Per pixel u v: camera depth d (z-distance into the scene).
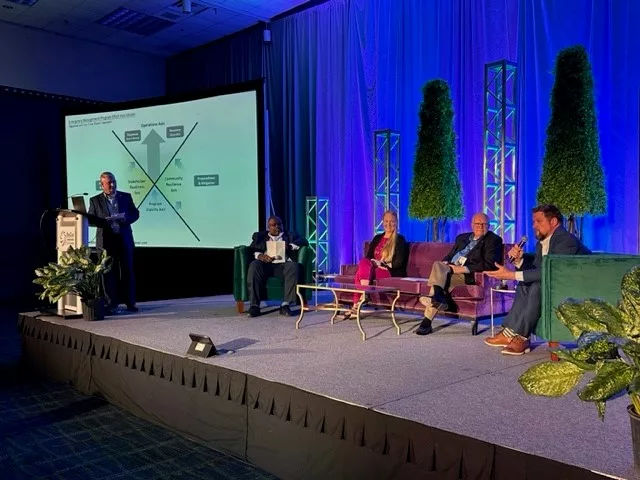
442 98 5.67
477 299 3.91
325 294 6.39
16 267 8.21
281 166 8.28
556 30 5.46
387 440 2.24
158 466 2.75
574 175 4.52
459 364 3.09
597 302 1.74
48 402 3.77
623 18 5.04
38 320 4.53
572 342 3.62
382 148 6.87
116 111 7.55
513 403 2.39
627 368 1.54
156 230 7.39
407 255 4.76
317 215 7.28
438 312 4.07
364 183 7.23
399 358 3.23
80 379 4.03
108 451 2.93
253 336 3.88
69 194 7.88
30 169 8.32
